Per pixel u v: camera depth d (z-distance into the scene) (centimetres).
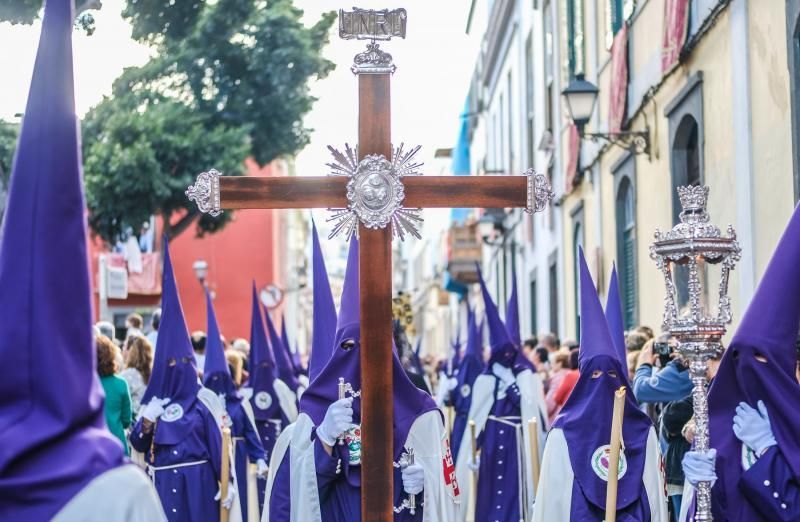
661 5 1280
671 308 504
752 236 1004
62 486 300
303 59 1889
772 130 951
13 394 305
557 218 2109
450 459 632
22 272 309
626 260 1551
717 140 1101
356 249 637
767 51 954
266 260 3478
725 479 493
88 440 308
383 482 538
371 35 543
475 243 3491
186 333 855
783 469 475
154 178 1794
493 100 3319
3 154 1139
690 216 507
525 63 2531
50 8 320
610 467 576
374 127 545
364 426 537
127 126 1794
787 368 481
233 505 859
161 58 1825
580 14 1792
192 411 848
